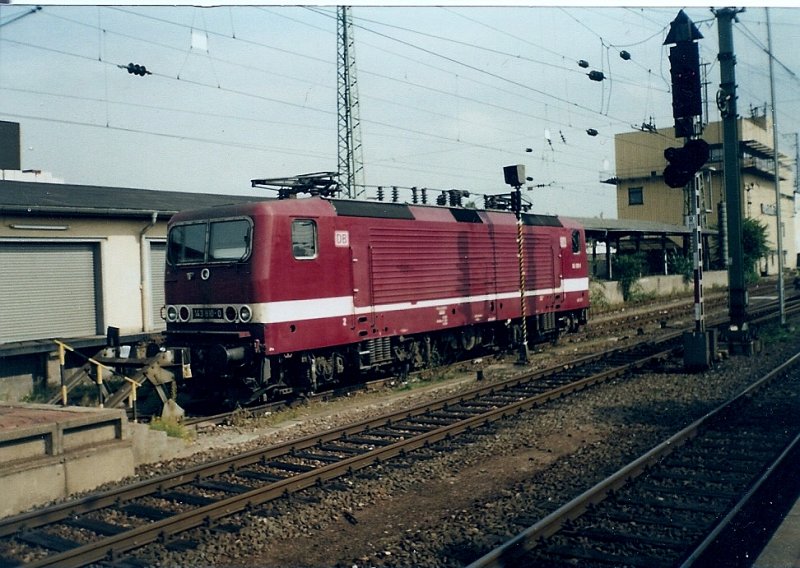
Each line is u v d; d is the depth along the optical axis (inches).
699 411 470.0
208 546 266.5
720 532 255.8
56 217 636.7
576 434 428.8
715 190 1983.3
